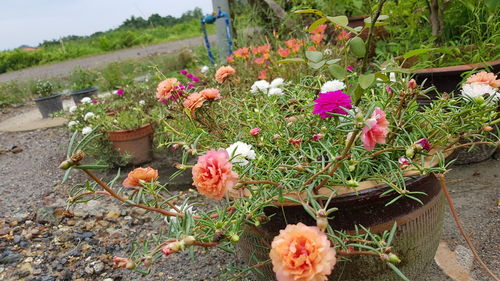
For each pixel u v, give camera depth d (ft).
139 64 28.60
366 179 3.93
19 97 25.49
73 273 6.53
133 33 69.15
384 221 3.84
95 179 3.39
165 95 5.54
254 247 4.32
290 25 13.62
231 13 16.29
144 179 3.73
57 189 10.16
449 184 7.66
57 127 16.92
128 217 8.14
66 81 30.76
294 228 2.94
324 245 2.79
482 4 8.80
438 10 8.60
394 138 4.33
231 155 3.70
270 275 4.36
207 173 3.16
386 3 9.72
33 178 11.22
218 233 3.47
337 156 3.60
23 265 6.82
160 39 65.57
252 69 10.09
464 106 4.66
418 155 4.04
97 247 7.21
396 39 10.42
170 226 3.62
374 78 4.04
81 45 70.90
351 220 3.80
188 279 6.10
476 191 7.31
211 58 15.34
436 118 4.60
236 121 5.38
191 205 4.00
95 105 12.37
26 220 8.48
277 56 10.72
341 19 4.53
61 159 12.53
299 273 2.74
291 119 5.09
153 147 10.89
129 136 10.34
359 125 3.18
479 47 8.00
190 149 4.28
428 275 5.55
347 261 3.91
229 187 3.13
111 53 62.95
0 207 9.44
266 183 3.79
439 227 4.37
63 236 7.61
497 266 5.54
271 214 3.98
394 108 4.70
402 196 3.78
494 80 4.59
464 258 5.76
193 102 4.94
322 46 9.97
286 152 4.62
